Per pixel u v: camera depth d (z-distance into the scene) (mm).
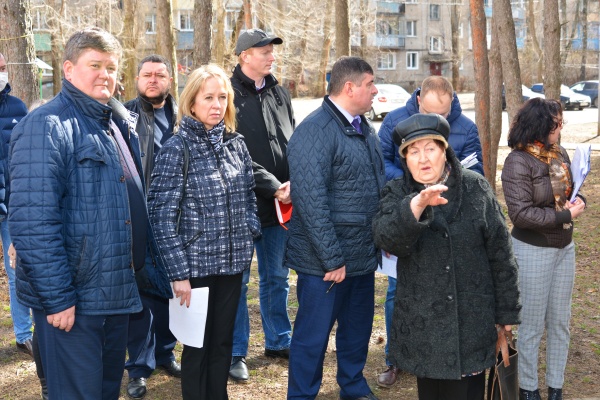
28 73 7867
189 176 3713
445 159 3221
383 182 4121
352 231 3963
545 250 4055
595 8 51125
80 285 3143
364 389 4359
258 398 4492
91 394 3217
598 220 9961
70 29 29250
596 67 45875
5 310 6281
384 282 7203
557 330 4250
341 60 3980
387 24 55750
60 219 3059
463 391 3271
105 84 3189
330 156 3896
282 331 5059
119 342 3436
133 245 3391
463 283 3209
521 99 10781
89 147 3131
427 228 3197
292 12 37062
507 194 4023
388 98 28125
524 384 4230
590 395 4543
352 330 4301
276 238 4891
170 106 4863
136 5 27938
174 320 3787
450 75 59125
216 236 3752
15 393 4582
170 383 4734
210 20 10414
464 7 55906
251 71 4652
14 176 3020
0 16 7727
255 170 4488
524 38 51125
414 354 3240
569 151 17000
